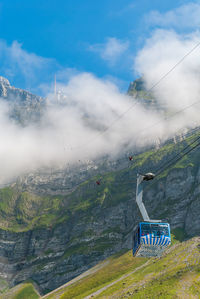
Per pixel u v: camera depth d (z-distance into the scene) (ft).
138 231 281.33
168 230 279.49
